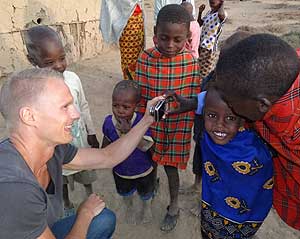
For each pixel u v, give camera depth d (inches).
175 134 101.4
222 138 66.5
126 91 88.9
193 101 83.4
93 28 289.6
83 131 100.6
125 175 101.0
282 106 50.6
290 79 46.3
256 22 479.5
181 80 98.0
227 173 70.6
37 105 54.7
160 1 182.9
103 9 185.0
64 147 75.1
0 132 168.1
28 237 54.7
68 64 267.9
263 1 733.3
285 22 468.1
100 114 184.9
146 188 104.7
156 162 103.0
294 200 67.8
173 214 108.2
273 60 44.6
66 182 103.3
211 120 66.0
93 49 292.8
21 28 234.5
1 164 53.7
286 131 54.0
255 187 70.4
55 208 73.2
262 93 46.4
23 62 239.3
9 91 55.4
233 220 75.7
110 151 83.6
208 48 180.1
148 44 328.5
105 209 82.2
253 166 67.3
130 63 185.6
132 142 84.0
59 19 256.8
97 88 223.6
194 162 107.5
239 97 48.5
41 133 57.0
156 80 98.6
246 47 46.3
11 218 51.6
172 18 90.6
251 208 73.9
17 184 52.0
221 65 48.4
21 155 56.6
